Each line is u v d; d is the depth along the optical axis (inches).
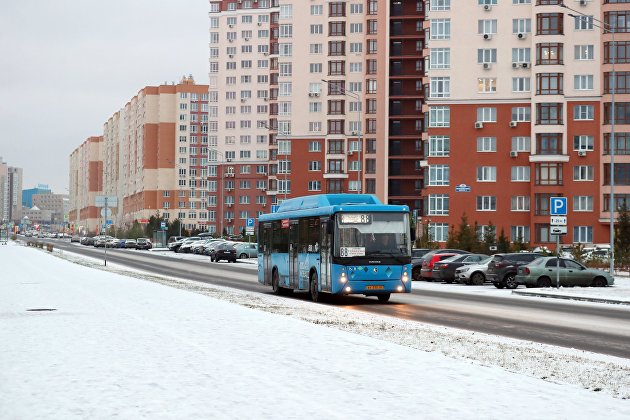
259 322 706.2
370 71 4537.4
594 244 3046.3
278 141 4859.7
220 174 6560.0
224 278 1724.9
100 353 506.9
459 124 3280.0
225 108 6609.3
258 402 351.6
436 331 676.7
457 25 3294.8
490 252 2385.6
